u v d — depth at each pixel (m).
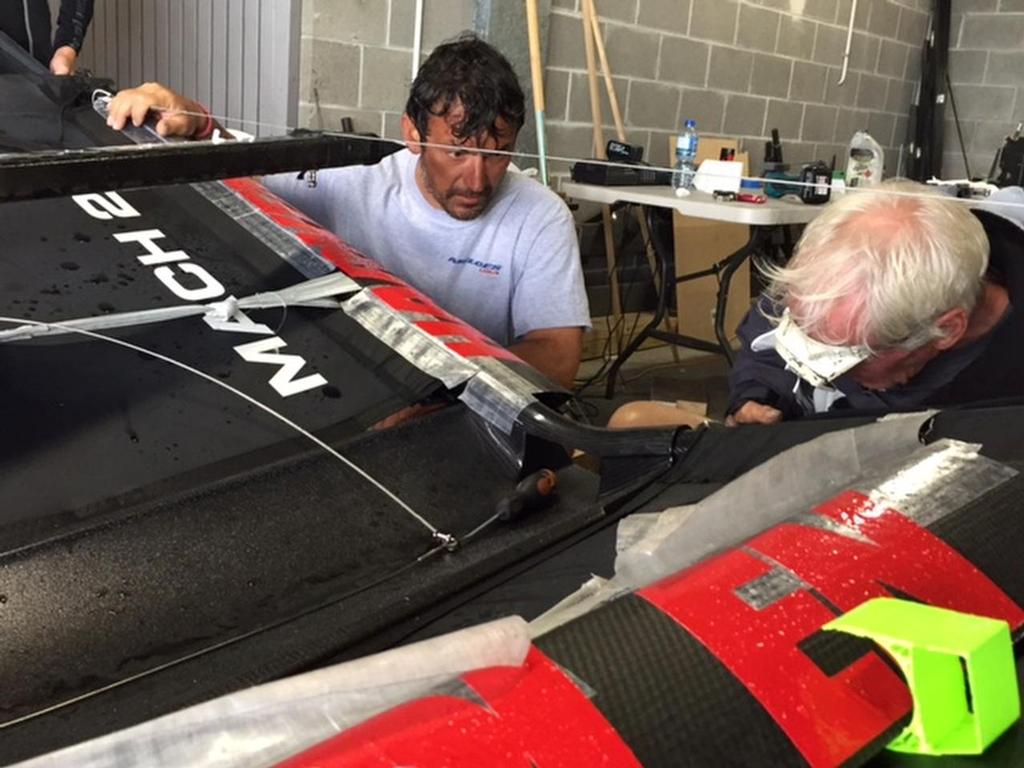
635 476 0.84
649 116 3.67
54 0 2.69
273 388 0.88
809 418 0.86
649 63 3.58
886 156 4.98
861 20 4.44
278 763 0.33
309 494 0.78
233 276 1.02
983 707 0.37
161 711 0.58
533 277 1.54
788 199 2.88
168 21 3.08
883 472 0.55
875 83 4.70
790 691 0.38
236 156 0.85
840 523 0.49
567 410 1.08
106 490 0.73
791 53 4.14
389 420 0.89
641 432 0.85
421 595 0.70
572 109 3.37
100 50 3.41
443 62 1.38
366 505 0.80
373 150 0.95
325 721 0.36
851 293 0.99
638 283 3.72
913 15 4.76
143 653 0.63
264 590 0.70
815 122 4.43
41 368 0.82
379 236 1.55
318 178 1.53
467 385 0.93
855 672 0.39
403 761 0.32
